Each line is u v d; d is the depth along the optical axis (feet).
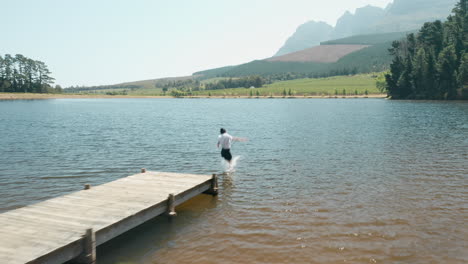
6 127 130.31
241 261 24.85
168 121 163.43
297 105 347.36
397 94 422.00
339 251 26.27
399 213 34.40
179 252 26.43
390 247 26.89
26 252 21.59
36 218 27.91
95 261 24.97
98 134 108.27
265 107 316.60
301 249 26.66
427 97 379.14
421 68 377.91
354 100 454.40
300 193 41.93
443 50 362.12
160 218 33.91
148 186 38.40
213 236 29.30
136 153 72.84
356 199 39.14
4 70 580.30
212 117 191.52
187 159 66.18
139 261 25.09
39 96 597.52
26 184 47.29
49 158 67.00
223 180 49.14
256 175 51.96
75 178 51.11
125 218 28.17
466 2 447.83
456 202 37.68
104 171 56.03
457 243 27.50
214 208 36.73
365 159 63.16
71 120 168.25
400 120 148.25
